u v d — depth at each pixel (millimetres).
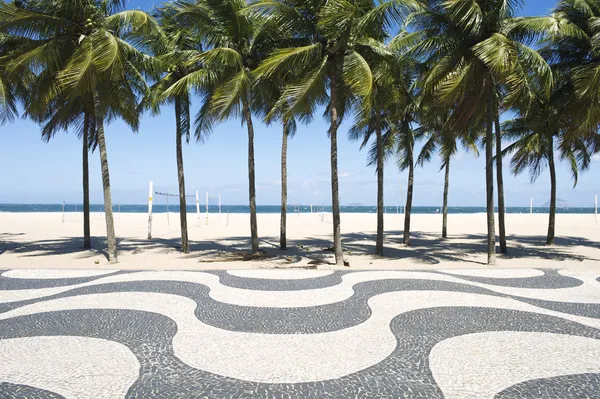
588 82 10734
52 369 4086
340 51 10984
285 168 16234
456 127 12797
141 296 7301
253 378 3914
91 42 10430
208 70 12102
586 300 7082
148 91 13172
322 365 4246
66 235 21500
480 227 30984
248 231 25297
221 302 6902
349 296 7363
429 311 6348
